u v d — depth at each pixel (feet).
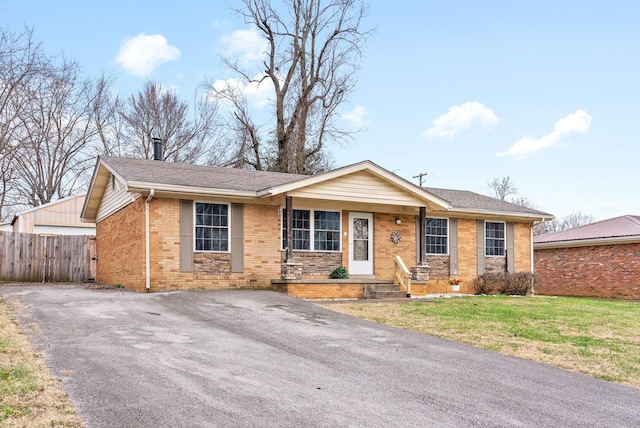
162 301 41.47
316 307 42.24
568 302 55.16
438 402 19.44
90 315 34.24
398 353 27.40
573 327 37.22
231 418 16.61
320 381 21.39
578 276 78.64
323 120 113.09
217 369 22.36
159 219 48.96
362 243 59.77
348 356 26.17
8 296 43.80
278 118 111.24
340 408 18.15
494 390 21.42
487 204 69.46
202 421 16.24
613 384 23.45
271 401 18.47
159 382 20.01
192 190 49.03
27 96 89.45
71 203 85.40
